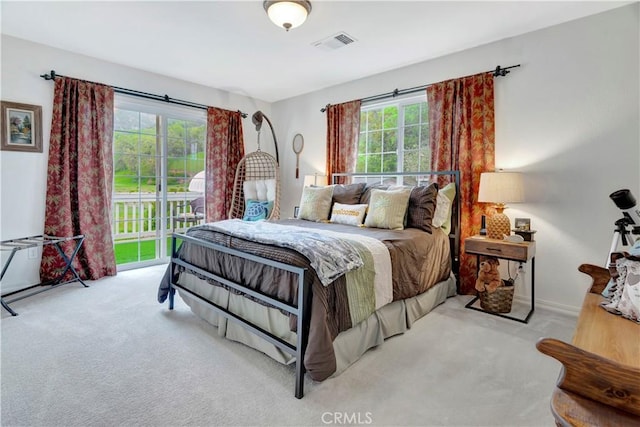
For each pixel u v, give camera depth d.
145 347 2.04
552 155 2.73
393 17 2.58
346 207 3.31
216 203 4.48
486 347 2.10
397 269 2.24
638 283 1.39
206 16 2.59
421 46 3.12
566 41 2.64
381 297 2.07
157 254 4.23
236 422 1.42
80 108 3.31
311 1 2.35
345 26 2.74
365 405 1.54
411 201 3.00
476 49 3.12
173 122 4.27
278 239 1.96
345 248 1.95
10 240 2.98
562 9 2.46
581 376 0.92
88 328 2.30
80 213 3.32
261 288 1.92
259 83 4.30
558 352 0.95
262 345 1.95
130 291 3.10
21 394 1.57
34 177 3.14
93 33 2.91
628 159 2.41
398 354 2.01
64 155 3.22
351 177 4.13
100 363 1.85
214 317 2.32
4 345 2.03
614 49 2.44
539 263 2.83
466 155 3.11
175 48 3.21
